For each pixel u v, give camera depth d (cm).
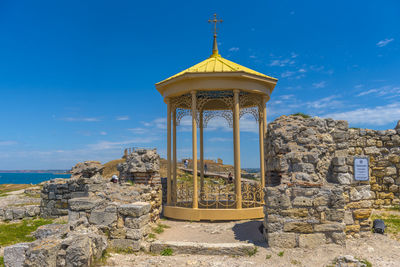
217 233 927
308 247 713
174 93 1263
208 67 1234
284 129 852
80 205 785
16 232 1002
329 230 721
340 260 630
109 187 1003
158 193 1266
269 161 930
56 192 1262
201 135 1628
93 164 1659
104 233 755
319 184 740
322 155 818
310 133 833
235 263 653
